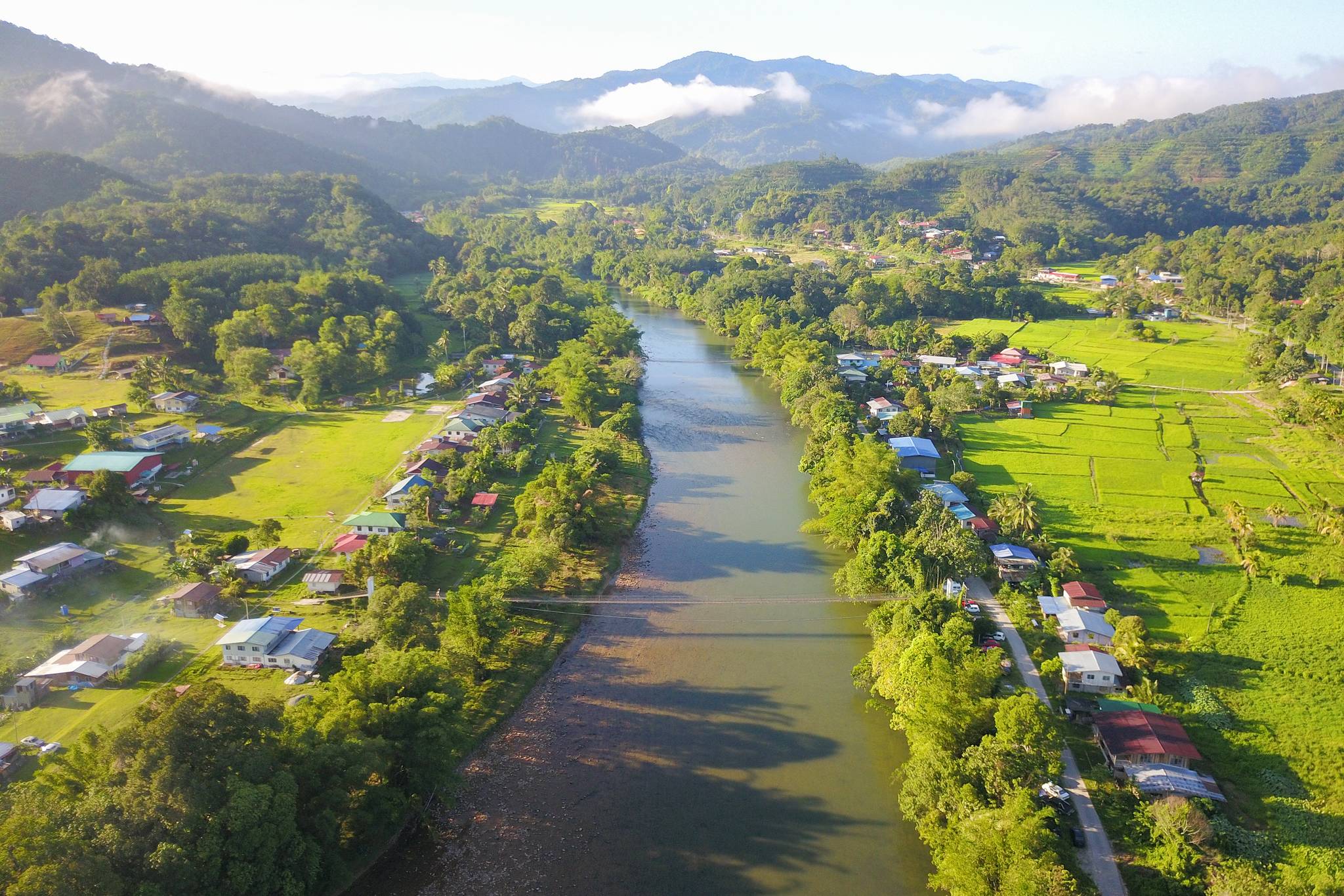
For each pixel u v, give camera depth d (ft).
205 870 192.03
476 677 326.65
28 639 328.08
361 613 345.31
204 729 212.84
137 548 409.08
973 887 207.51
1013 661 327.06
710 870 241.14
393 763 249.55
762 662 344.28
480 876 238.89
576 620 373.81
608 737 298.56
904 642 312.71
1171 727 275.18
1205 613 361.10
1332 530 424.05
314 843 215.92
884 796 270.05
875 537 388.98
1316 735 280.51
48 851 175.01
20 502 427.74
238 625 328.70
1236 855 230.89
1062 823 240.73
